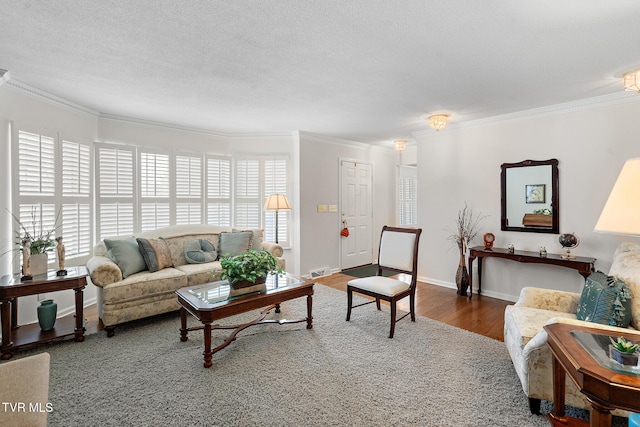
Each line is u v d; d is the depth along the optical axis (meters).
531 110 3.66
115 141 4.05
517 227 3.82
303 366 2.32
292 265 5.09
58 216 3.32
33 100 3.07
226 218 5.04
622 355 1.22
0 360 2.39
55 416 1.76
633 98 3.06
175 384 2.09
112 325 2.85
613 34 2.00
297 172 5.02
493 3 1.69
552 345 1.51
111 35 2.05
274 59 2.38
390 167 6.64
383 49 2.22
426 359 2.42
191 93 3.16
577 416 1.80
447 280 4.54
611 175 3.21
